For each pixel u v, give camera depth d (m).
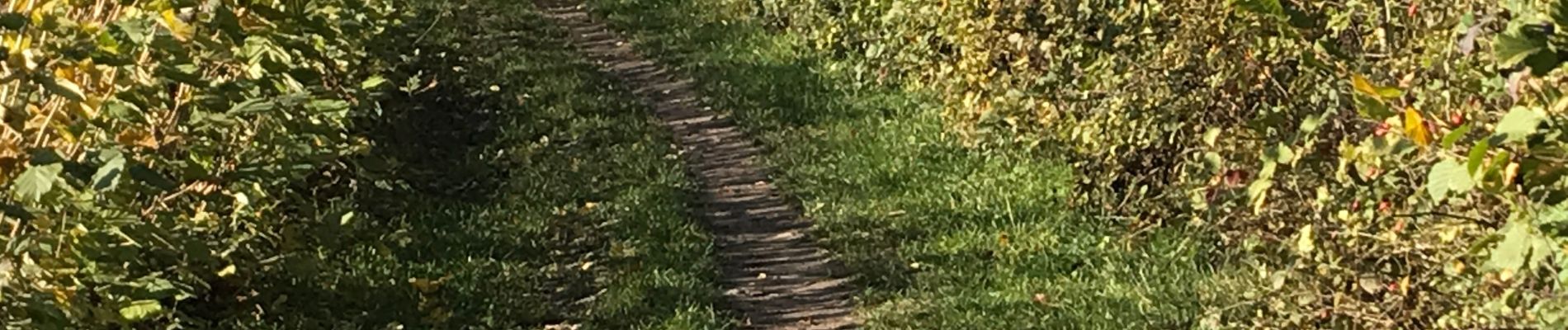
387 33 10.66
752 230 7.90
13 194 4.27
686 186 8.55
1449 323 4.44
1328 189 4.81
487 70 11.48
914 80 10.72
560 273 6.94
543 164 8.90
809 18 12.72
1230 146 5.69
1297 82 5.72
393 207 7.77
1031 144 8.29
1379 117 4.00
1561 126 3.18
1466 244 4.12
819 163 9.11
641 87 11.69
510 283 6.76
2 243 4.38
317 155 6.54
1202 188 5.84
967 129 8.99
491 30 13.38
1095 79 7.37
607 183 8.45
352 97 8.33
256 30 6.14
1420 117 3.74
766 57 12.53
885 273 7.00
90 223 4.64
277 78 6.18
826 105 10.64
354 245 6.94
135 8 5.50
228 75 6.18
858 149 9.35
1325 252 4.77
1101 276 6.70
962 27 8.89
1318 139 4.91
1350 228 4.57
